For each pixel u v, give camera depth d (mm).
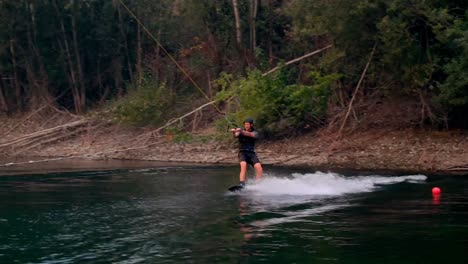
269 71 23750
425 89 20562
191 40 31109
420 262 6645
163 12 32000
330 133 21781
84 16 33062
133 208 10188
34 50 32219
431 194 11750
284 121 22375
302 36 22281
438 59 19000
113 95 33219
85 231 8273
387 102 22328
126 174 16156
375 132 20969
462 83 17844
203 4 28375
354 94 21453
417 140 19812
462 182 13750
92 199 11312
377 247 7293
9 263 6664
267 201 10922
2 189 12953
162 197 11531
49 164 19812
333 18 19562
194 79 28781
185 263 6609
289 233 8102
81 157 22766
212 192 12227
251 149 13203
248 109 21656
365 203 10617
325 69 21922
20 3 31062
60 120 30328
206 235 7988
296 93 21531
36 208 10258
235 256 6910
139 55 31703
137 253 7047
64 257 6895
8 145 25578
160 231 8258
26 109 32562
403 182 13773
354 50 20859
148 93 25594
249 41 28656
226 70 28094
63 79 32781
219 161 20328
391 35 18656
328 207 10203
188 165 19156
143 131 25609
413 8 18484
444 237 7820
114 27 33000
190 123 25422
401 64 19719
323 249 7215
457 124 20250
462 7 19062
